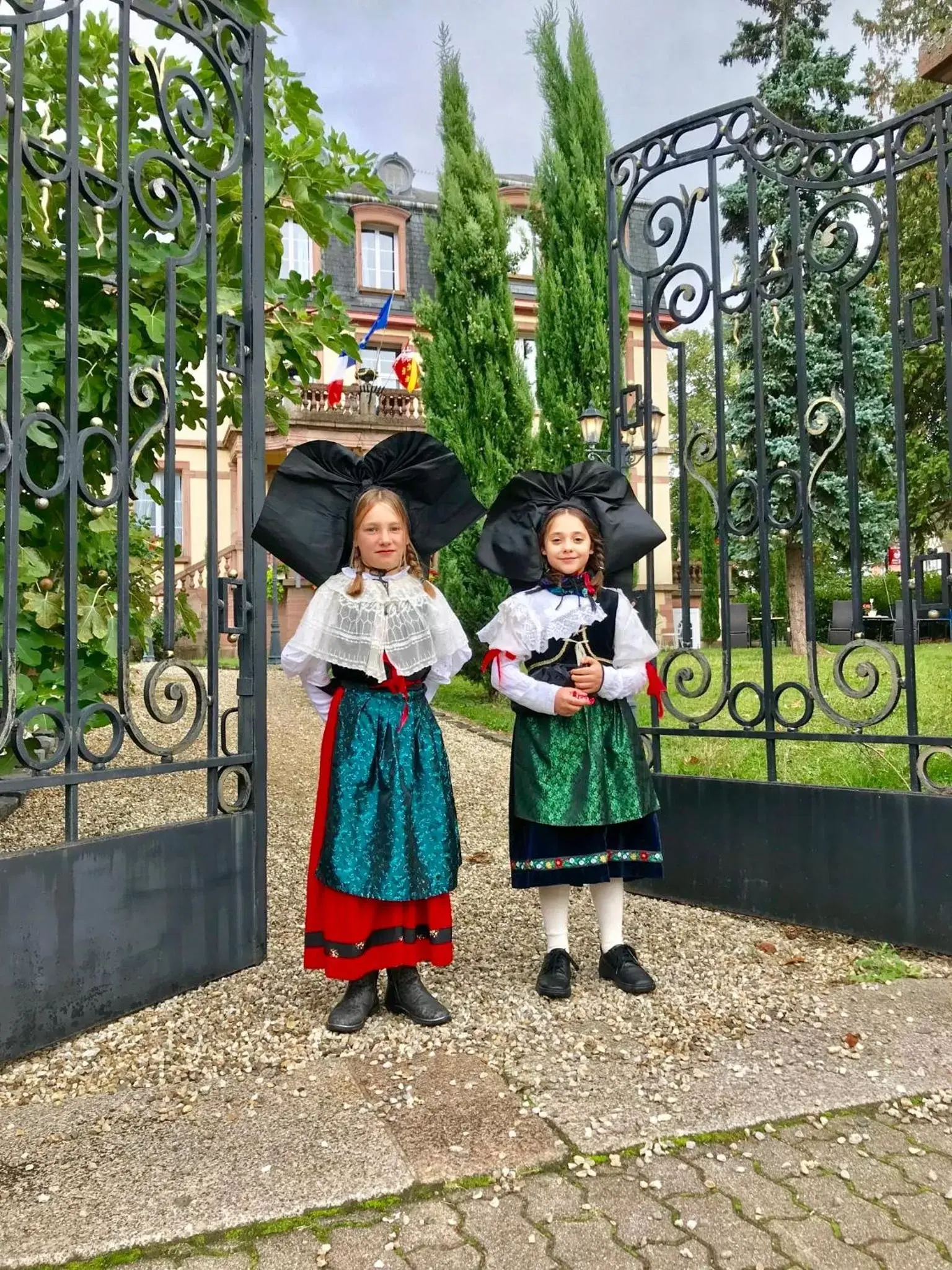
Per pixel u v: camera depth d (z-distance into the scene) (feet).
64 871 7.04
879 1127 5.77
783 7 51.06
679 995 7.91
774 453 38.63
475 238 29.45
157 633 12.07
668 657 10.84
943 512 37.19
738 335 10.93
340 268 59.77
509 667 8.12
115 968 7.39
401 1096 6.17
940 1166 5.35
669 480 57.62
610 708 8.27
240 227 10.72
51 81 10.50
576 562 8.30
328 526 7.73
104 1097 6.22
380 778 7.40
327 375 58.59
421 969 8.65
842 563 45.09
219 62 8.59
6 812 12.66
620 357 11.23
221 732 8.63
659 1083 6.31
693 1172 5.29
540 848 7.93
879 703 19.97
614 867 8.31
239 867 8.49
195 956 8.06
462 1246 4.68
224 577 8.53
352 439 50.85
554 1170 5.32
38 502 7.00
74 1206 4.98
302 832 13.91
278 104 11.27
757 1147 5.55
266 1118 5.89
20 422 6.84
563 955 8.16
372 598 7.54
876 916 9.07
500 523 8.60
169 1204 4.98
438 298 30.48
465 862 12.66
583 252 29.84
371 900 7.35
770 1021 7.36
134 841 7.56
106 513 10.27
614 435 11.23
